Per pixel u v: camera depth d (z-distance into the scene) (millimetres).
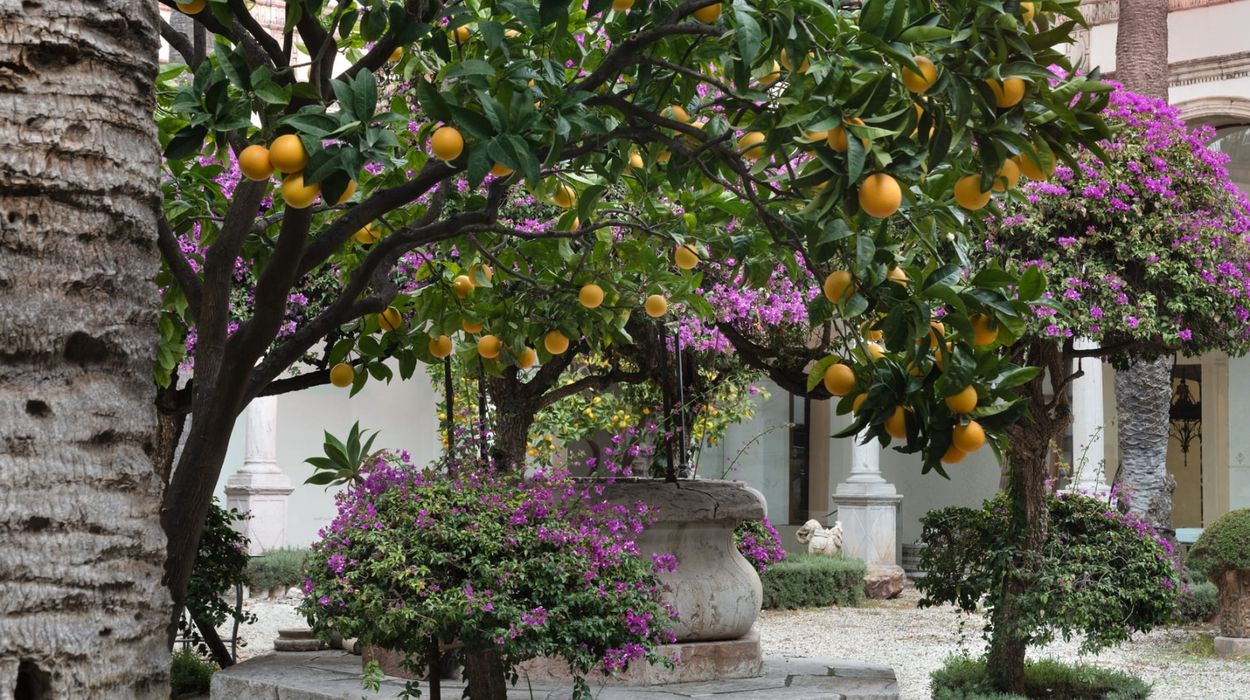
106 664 1654
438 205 3799
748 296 6164
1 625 1578
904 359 2391
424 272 4070
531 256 4172
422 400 18422
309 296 5652
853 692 5348
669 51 3135
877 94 2062
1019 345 6691
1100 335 6535
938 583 7824
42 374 1667
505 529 4184
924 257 2799
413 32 2604
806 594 15461
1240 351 7277
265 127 2463
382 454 4586
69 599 1628
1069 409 7238
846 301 2340
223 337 3002
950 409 2303
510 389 6672
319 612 4199
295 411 17859
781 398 20703
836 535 17812
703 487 5871
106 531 1674
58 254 1677
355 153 2066
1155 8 15086
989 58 2121
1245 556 11250
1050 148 2266
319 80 2562
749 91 2566
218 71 2338
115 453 1714
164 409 5422
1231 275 6887
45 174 1664
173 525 2883
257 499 16219
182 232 3756
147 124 1803
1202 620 13133
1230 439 20188
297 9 2650
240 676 5941
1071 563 7152
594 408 11328
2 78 1651
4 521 1597
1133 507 14219
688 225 3584
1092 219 6785
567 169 3488
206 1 2834
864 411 2365
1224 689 9367
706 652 5668
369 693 5414
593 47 3359
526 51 3096
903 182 2260
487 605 3959
